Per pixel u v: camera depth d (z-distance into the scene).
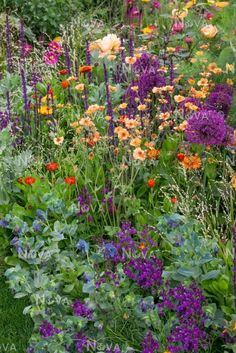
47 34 3.22
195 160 2.22
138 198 2.29
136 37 2.99
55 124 2.53
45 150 2.47
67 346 1.91
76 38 3.07
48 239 2.12
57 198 2.20
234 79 2.55
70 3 3.27
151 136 2.36
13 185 2.31
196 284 1.93
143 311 1.94
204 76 2.57
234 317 1.87
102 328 1.94
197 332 1.86
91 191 2.29
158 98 2.44
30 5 3.21
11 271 2.03
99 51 2.73
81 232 2.21
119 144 2.34
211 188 2.27
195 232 2.02
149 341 1.86
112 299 1.96
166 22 3.04
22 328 2.02
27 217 2.23
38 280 2.01
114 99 2.59
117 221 2.19
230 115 2.42
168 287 1.95
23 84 2.52
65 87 2.59
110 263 2.06
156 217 2.17
